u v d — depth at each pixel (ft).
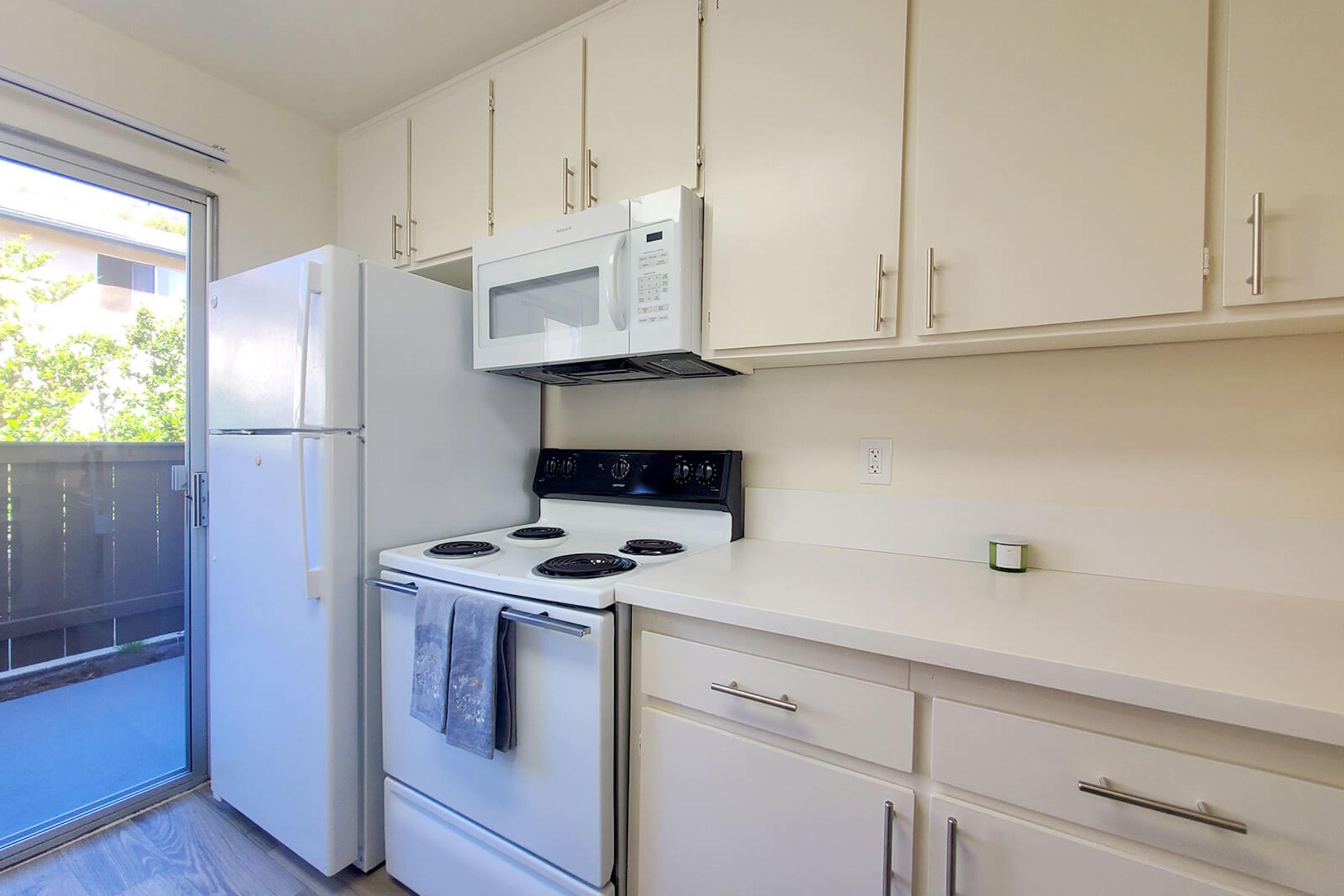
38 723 5.24
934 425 4.45
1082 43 3.07
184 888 4.64
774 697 2.99
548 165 5.20
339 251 4.52
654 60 4.61
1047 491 4.04
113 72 5.47
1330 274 2.56
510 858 3.85
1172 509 3.65
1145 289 2.94
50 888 4.64
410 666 4.34
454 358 5.43
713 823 3.19
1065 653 2.34
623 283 4.41
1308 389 3.32
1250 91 2.70
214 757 5.63
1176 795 2.13
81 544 5.45
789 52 3.98
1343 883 1.92
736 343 4.22
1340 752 1.94
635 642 3.53
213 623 5.52
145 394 5.82
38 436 5.21
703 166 4.38
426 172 6.22
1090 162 3.06
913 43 3.56
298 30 5.40
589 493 5.70
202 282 6.14
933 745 2.60
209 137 6.13
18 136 4.96
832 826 2.82
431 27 5.31
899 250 3.62
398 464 4.91
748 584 3.51
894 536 4.52
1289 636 2.57
